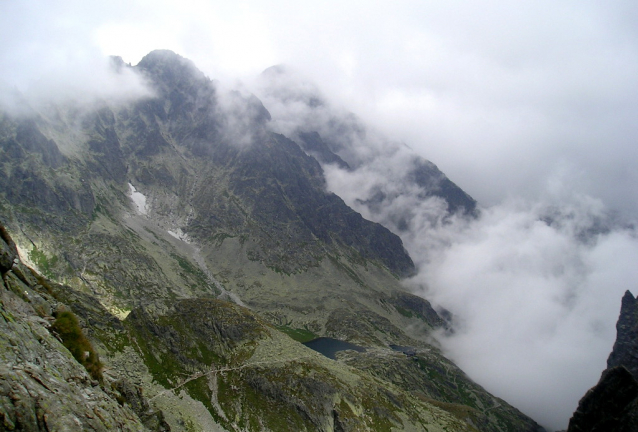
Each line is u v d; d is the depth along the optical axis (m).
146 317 177.38
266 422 140.75
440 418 197.62
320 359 193.25
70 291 161.62
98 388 54.34
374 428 157.25
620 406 94.56
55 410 40.19
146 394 126.19
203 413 133.12
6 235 65.25
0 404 35.06
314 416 149.62
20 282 63.03
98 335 144.00
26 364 43.09
